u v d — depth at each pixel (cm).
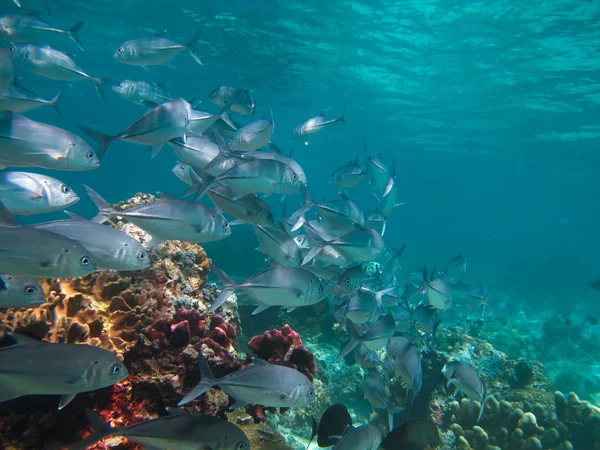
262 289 420
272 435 471
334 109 3684
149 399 371
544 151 4141
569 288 4044
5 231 286
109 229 359
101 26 2366
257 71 2873
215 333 440
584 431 743
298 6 1920
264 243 500
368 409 884
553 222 17338
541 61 2159
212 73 3005
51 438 330
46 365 258
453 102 3014
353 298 559
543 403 829
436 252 6481
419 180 9612
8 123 390
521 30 1895
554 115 2945
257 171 523
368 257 640
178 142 569
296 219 700
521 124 3297
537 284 4184
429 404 812
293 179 559
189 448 294
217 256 1700
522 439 691
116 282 457
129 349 383
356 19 1989
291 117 4247
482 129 3641
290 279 432
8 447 312
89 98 4466
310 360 477
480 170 6344
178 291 513
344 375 916
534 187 7644
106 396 352
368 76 2728
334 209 687
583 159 4212
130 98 791
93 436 268
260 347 479
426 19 1916
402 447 426
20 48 652
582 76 2253
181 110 515
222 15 2083
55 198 409
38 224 336
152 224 400
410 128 4012
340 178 760
